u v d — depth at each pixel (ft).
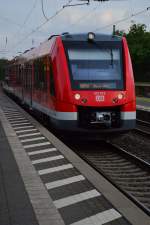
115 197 25.40
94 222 21.63
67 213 22.90
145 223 21.22
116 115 49.85
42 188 27.43
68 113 48.85
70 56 50.42
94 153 49.21
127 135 63.21
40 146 42.86
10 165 34.06
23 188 27.37
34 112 72.49
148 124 76.95
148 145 55.21
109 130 49.39
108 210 23.35
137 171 40.86
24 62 87.97
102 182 28.81
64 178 30.09
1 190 26.86
